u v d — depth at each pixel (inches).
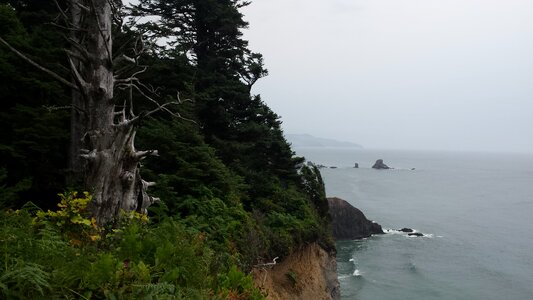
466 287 1315.2
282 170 858.8
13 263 148.3
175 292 184.2
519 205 3250.5
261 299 272.7
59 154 440.8
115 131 293.3
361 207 2886.3
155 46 507.8
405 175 6136.8
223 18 816.3
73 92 409.7
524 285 1352.1
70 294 150.5
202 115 725.9
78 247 217.2
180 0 825.5
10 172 390.6
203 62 833.5
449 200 3464.6
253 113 820.6
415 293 1242.0
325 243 877.2
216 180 540.7
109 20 305.3
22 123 408.5
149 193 438.9
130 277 177.3
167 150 508.1
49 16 579.5
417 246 1844.2
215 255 315.0
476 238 2041.1
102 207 280.8
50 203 413.7
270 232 579.2
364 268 1471.5
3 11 456.4
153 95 624.4
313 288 669.3
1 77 413.4
